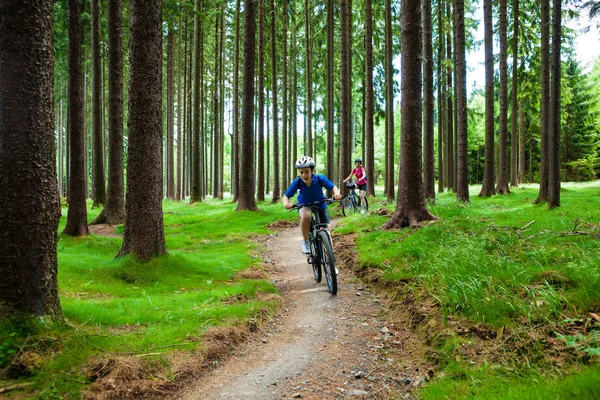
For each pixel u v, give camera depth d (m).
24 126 3.79
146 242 7.38
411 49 9.39
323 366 4.00
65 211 20.64
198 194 24.55
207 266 7.84
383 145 56.75
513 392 2.80
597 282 4.21
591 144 37.62
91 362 3.56
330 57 23.12
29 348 3.49
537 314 3.91
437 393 3.13
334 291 6.18
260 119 22.17
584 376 2.71
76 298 5.49
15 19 3.77
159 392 3.43
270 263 8.91
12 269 3.75
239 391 3.54
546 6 16.48
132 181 7.41
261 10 20.50
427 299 4.99
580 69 37.44
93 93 16.88
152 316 4.86
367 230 9.63
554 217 9.52
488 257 5.71
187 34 31.12
